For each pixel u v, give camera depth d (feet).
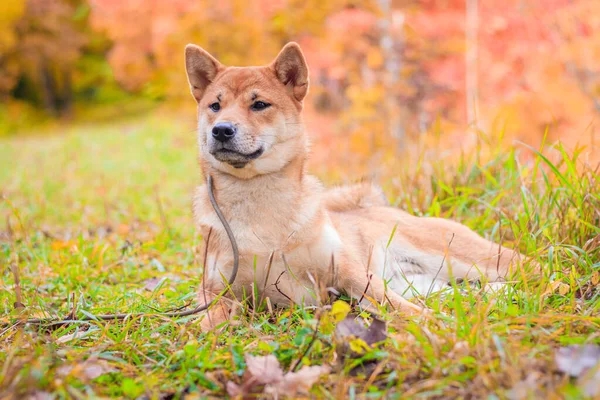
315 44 42.80
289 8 46.42
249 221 13.15
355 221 15.71
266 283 12.92
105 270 17.56
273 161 13.30
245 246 13.01
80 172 43.06
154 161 46.42
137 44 58.54
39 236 21.53
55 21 97.25
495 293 11.90
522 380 8.48
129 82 64.28
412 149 29.89
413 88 43.09
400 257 15.60
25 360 9.27
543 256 13.62
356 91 40.01
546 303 11.91
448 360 9.05
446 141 31.63
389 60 41.83
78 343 11.37
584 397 7.64
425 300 12.50
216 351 10.41
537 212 15.47
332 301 13.08
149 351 10.63
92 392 8.87
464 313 10.76
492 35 38.09
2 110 101.24
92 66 109.40
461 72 39.55
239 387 9.01
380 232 15.58
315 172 33.91
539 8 36.35
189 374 9.48
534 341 9.89
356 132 37.65
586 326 10.32
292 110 14.12
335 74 41.57
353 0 42.91
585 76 36.24
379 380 9.23
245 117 13.29
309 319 10.13
